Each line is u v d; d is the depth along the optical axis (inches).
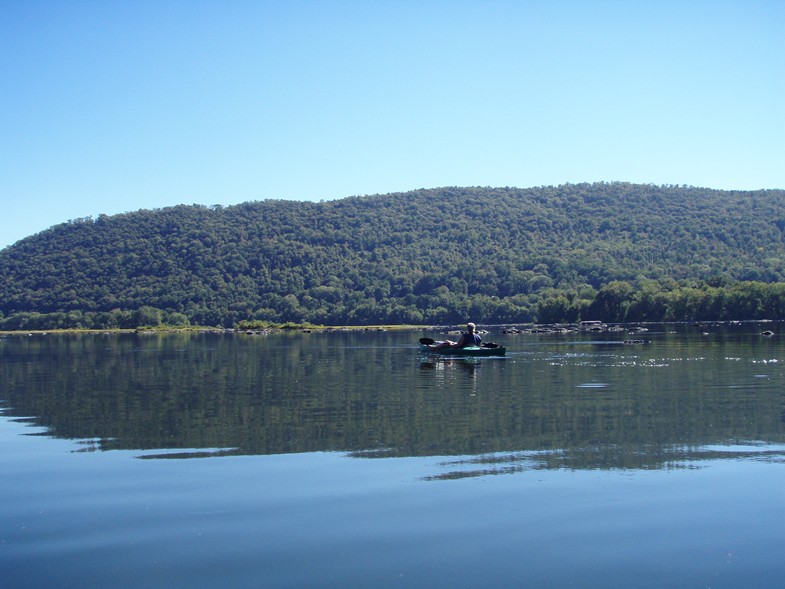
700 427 1056.8
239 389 1647.4
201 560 601.6
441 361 2488.9
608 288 7170.3
